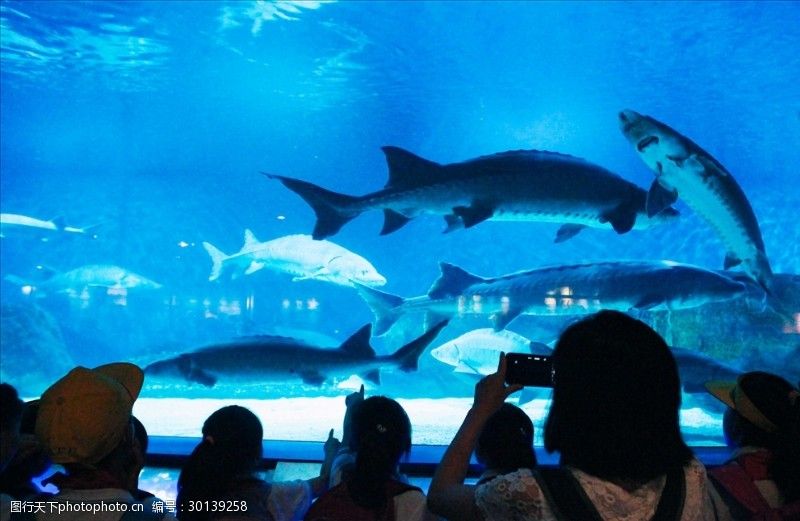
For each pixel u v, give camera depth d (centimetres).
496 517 161
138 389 225
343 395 1324
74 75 2512
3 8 1881
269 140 3462
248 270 1498
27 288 2877
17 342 1664
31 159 3416
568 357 167
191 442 605
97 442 196
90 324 2975
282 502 306
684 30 1895
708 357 758
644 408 157
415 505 266
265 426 900
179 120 3142
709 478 251
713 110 2412
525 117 2773
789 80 2161
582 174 725
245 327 3120
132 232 3544
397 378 1459
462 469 186
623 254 2864
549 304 885
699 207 754
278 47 2159
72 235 3469
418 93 2608
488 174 716
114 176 3531
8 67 2433
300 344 739
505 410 281
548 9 1830
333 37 2066
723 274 923
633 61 2130
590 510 153
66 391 199
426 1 1819
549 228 3191
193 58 2275
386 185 725
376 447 265
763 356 984
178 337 3309
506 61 2216
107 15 1916
